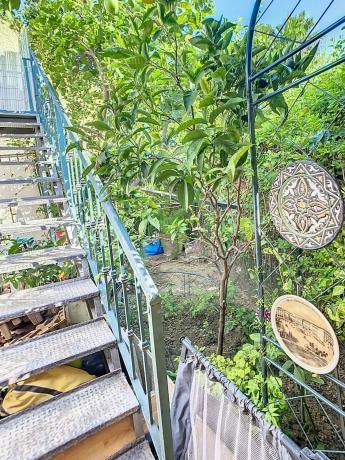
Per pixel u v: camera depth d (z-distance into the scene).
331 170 1.38
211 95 1.08
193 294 3.47
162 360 0.98
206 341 2.66
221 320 1.95
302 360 1.07
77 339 1.39
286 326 1.13
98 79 2.96
